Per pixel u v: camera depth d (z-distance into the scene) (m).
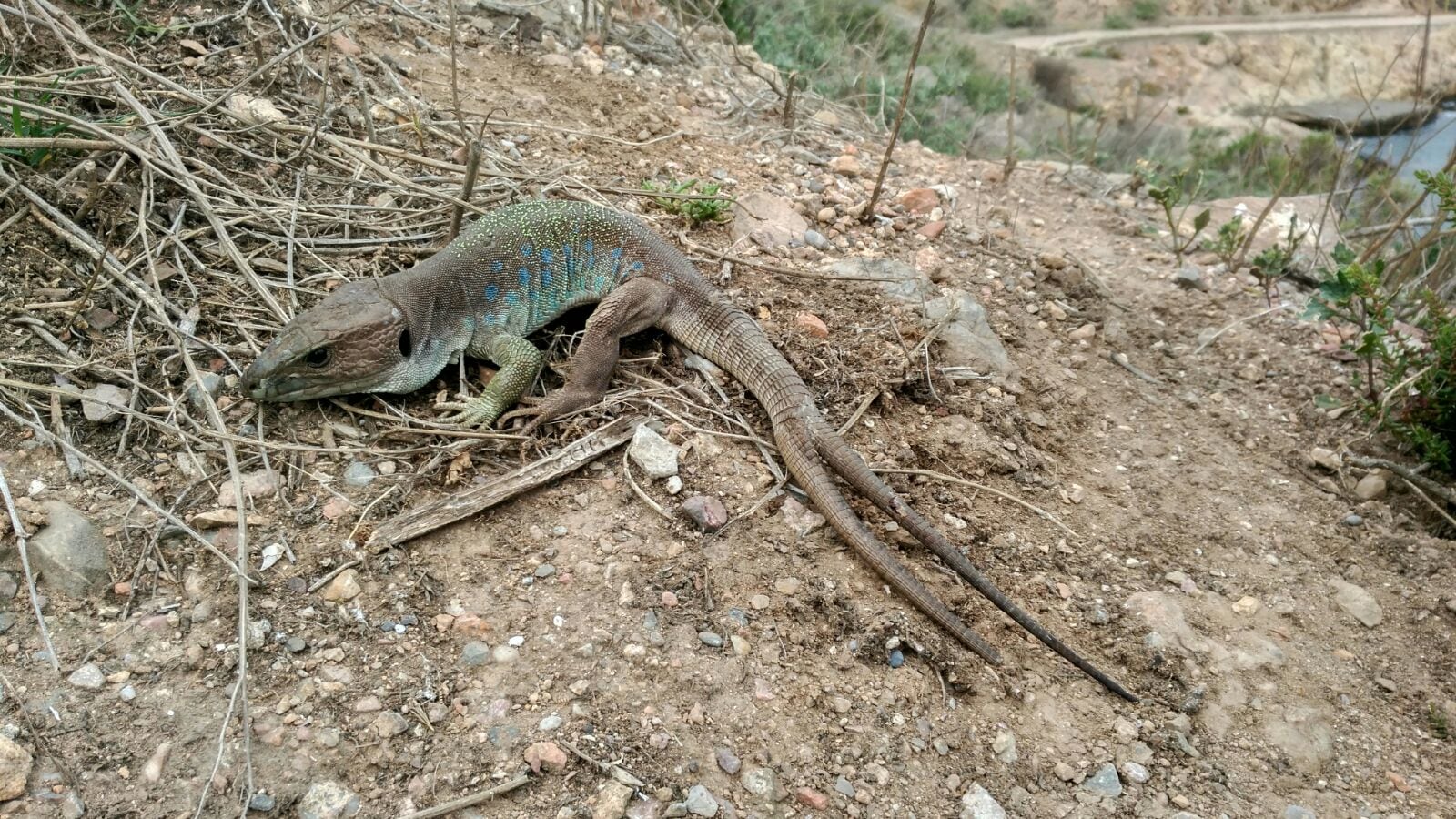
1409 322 0.56
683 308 0.40
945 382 0.43
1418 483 0.42
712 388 0.39
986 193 0.64
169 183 0.39
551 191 0.47
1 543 0.29
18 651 0.27
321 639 0.29
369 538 0.31
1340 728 0.33
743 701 0.30
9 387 0.32
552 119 0.55
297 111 0.47
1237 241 0.59
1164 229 0.63
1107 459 0.43
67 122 0.38
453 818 0.26
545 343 0.41
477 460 0.35
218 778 0.26
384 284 0.36
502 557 0.32
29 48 0.43
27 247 0.36
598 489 0.35
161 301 0.35
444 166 0.45
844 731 0.30
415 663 0.29
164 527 0.30
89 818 0.24
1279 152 1.18
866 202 0.56
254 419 0.34
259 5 0.52
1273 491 0.43
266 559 0.30
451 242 0.39
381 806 0.26
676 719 0.29
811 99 0.72
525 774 0.27
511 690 0.29
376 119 0.49
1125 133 1.32
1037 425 0.43
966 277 0.51
